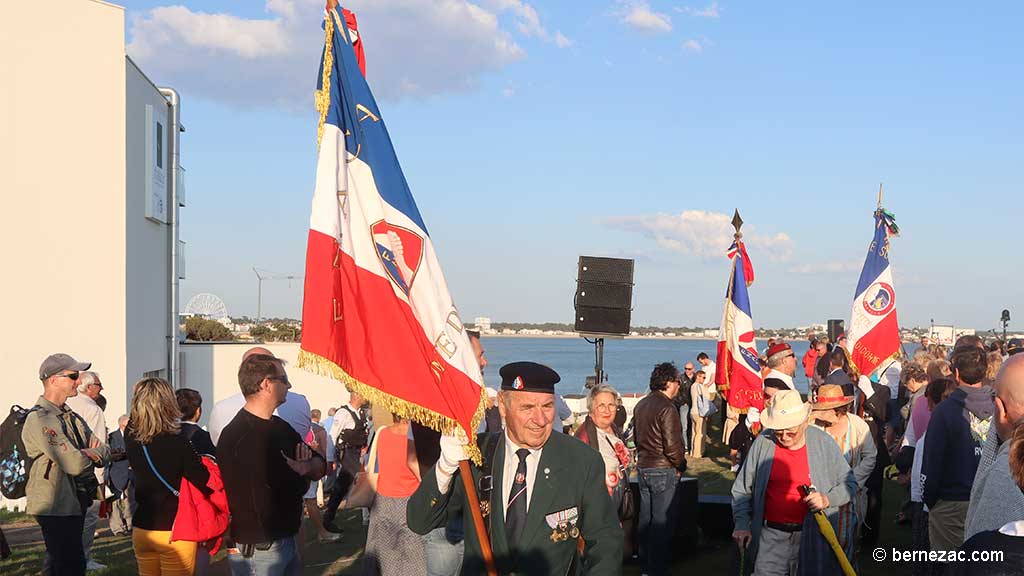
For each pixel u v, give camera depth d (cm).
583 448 396
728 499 959
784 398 571
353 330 403
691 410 1634
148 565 545
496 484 387
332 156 408
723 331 1020
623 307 1237
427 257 438
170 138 2186
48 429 630
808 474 570
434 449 545
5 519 1203
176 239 2202
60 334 1705
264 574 496
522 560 376
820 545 556
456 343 433
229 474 494
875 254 1155
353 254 414
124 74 1756
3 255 1681
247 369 504
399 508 557
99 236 1731
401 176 444
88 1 1733
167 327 2175
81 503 646
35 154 1703
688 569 832
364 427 979
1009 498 326
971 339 752
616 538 387
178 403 616
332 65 425
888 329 1142
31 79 1705
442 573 543
